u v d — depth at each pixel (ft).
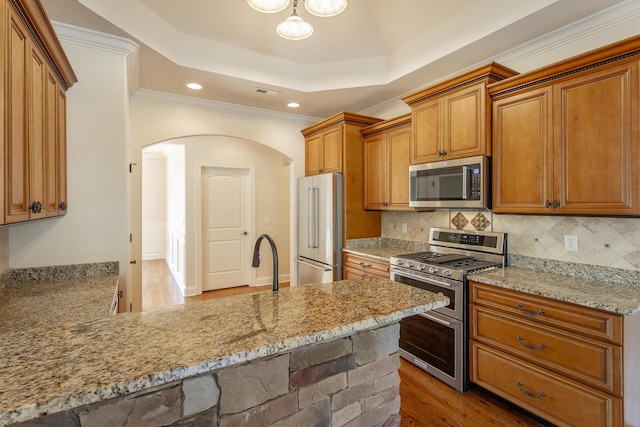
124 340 2.57
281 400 2.97
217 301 3.61
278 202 18.63
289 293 3.94
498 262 8.70
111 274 7.50
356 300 3.63
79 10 6.52
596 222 7.09
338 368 3.32
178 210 18.94
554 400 6.18
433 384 8.29
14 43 4.14
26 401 1.79
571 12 6.84
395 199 11.12
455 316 7.95
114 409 2.28
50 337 2.63
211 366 2.27
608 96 6.01
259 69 10.44
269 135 13.71
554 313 6.15
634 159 5.71
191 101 11.94
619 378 5.35
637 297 5.83
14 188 4.19
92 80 7.34
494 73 7.91
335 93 11.52
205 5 8.30
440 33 8.82
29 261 6.93
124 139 7.58
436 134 9.16
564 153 6.63
